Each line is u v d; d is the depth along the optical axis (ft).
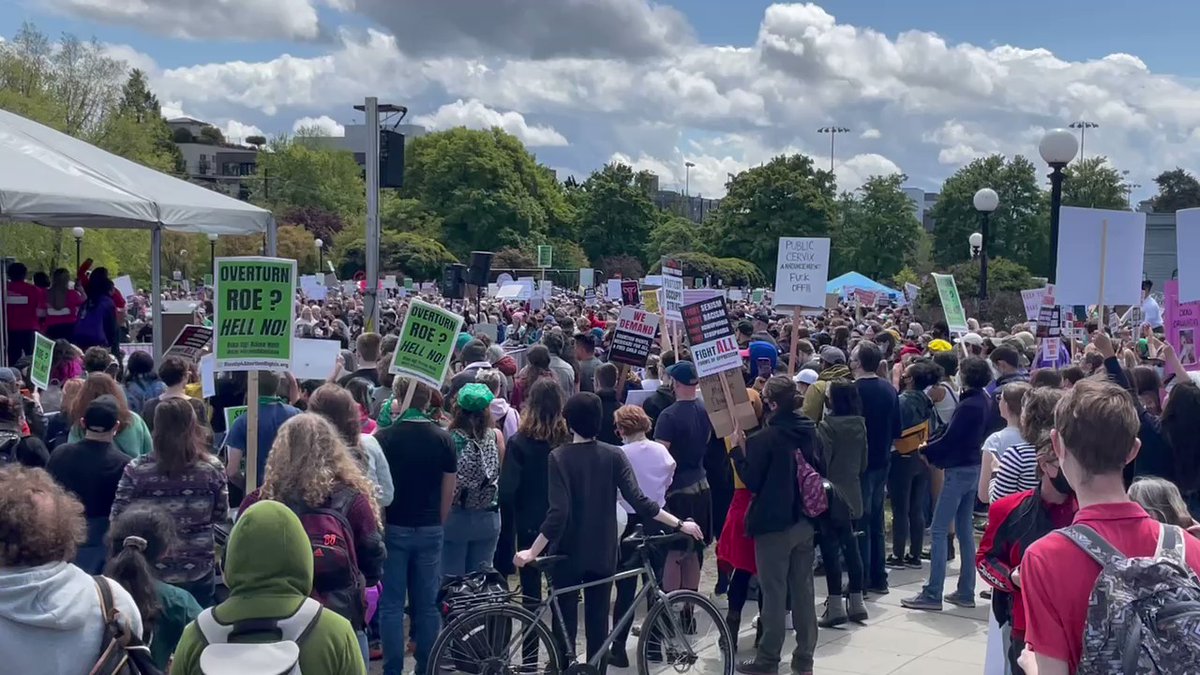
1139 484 12.88
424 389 20.90
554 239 286.87
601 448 19.25
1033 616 9.00
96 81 150.10
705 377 22.44
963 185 248.73
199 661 9.49
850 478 24.36
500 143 296.30
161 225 37.29
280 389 22.89
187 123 499.10
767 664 21.20
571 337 42.68
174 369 22.44
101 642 10.02
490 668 17.95
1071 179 260.21
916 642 23.58
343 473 15.16
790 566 21.40
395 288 135.85
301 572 10.00
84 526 10.40
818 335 47.19
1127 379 23.15
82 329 46.06
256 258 19.11
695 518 23.47
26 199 32.86
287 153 326.24
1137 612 8.34
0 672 9.43
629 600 21.21
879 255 270.87
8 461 20.12
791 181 240.12
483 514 21.22
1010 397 19.53
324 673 9.68
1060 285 29.55
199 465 17.21
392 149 54.13
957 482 25.48
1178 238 26.21
